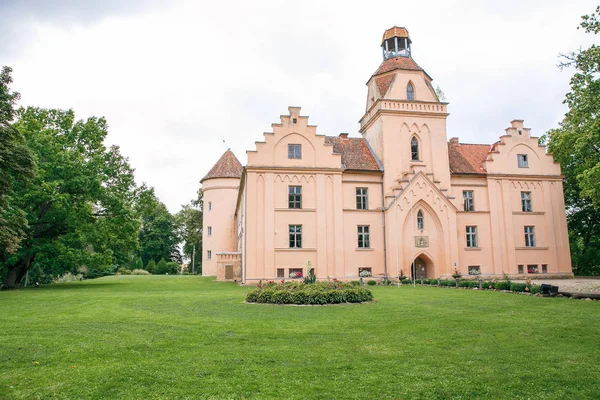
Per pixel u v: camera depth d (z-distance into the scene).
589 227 47.53
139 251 91.38
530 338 11.79
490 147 46.06
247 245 36.34
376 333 12.54
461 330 12.93
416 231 38.81
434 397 7.43
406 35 44.03
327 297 19.31
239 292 27.22
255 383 8.03
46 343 11.16
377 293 25.08
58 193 34.44
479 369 8.95
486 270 40.25
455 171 41.56
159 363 9.29
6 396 7.37
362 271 37.72
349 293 19.72
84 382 8.05
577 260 49.38
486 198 41.72
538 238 41.91
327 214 37.72
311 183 37.97
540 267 41.44
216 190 62.75
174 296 23.89
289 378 8.34
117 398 7.30
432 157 40.56
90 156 39.59
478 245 40.62
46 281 60.44
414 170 39.25
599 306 17.48
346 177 39.19
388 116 40.41
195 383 8.02
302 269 36.84
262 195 37.12
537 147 43.28
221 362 9.40
